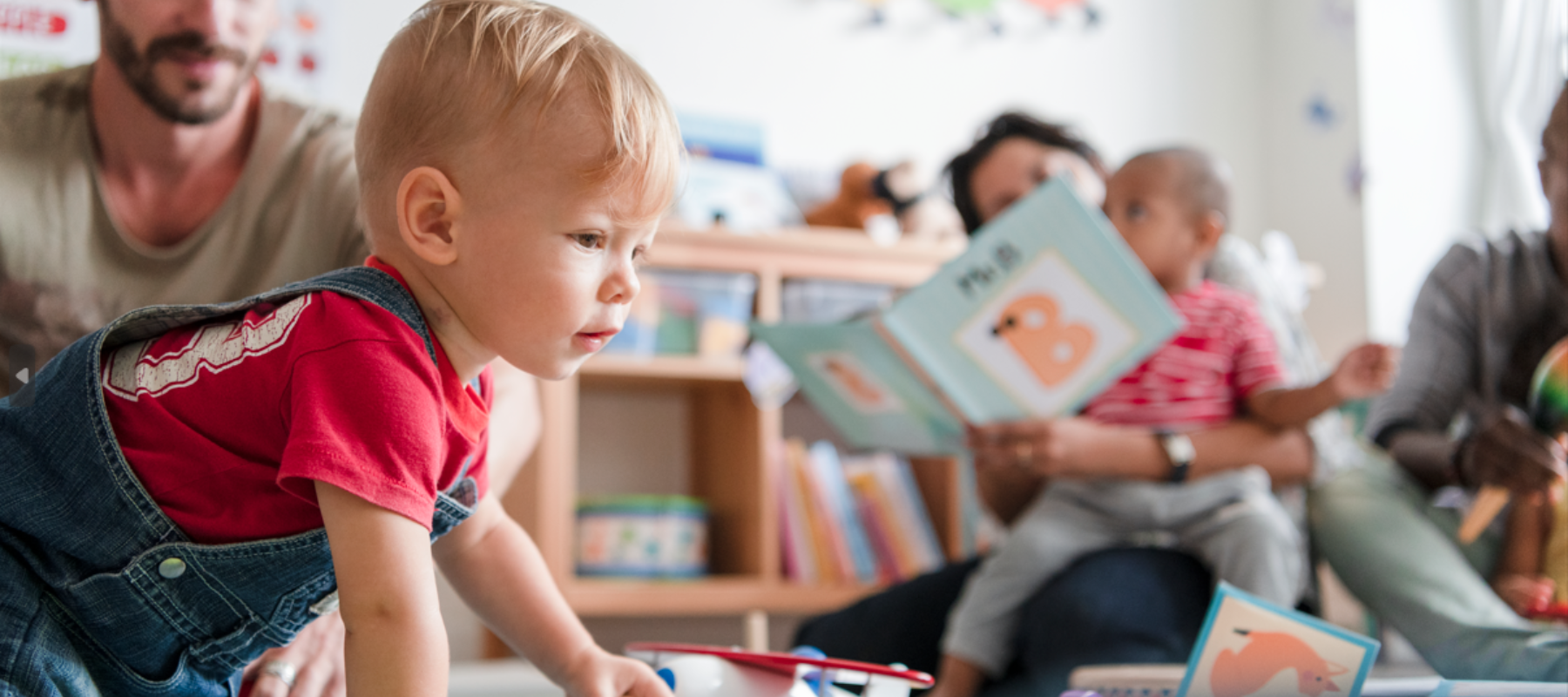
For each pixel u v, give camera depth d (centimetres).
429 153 67
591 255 68
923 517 212
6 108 120
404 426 64
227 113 121
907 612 153
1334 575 139
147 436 71
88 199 121
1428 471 133
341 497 62
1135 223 158
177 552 70
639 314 192
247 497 70
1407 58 234
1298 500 147
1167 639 122
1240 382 153
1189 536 142
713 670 80
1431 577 119
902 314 126
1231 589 89
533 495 184
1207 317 155
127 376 72
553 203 66
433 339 69
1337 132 237
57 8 185
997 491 167
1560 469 117
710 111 226
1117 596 125
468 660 198
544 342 68
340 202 122
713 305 197
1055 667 123
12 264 118
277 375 67
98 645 73
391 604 62
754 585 194
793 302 203
